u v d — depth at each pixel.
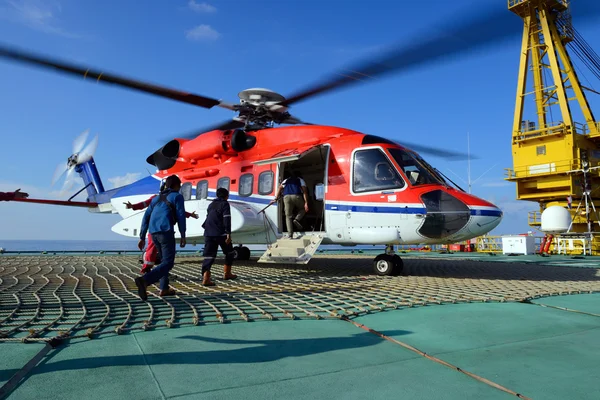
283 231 9.09
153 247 6.66
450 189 7.45
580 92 22.66
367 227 7.82
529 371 2.46
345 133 8.77
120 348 2.85
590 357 2.73
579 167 19.94
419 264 10.83
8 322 3.49
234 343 3.00
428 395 2.10
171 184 5.06
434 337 3.23
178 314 4.00
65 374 2.34
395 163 7.73
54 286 5.85
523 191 22.34
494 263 11.39
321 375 2.37
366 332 3.38
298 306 4.44
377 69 6.50
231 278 7.00
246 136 9.75
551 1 22.52
